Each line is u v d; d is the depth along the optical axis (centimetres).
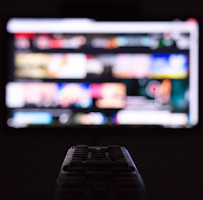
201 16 143
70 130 134
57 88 136
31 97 136
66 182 44
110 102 135
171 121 135
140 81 136
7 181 150
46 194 150
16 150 150
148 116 135
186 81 136
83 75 136
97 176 47
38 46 136
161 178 150
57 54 136
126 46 136
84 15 136
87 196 39
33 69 136
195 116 136
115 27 136
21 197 150
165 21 135
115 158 62
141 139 149
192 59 136
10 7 151
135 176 48
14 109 136
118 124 135
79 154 67
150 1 152
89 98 135
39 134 145
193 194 150
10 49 136
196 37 136
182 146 150
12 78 136
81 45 136
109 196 39
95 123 135
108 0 147
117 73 136
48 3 151
